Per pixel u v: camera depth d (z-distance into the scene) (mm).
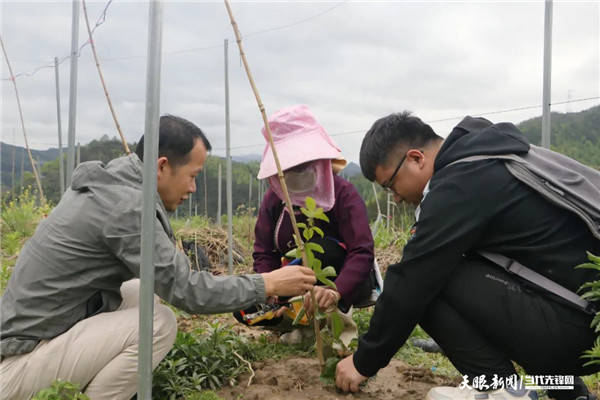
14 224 8203
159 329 2070
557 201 1794
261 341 3062
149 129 1645
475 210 1824
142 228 1671
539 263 1839
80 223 1963
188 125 2131
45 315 1964
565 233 1812
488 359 1917
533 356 1875
